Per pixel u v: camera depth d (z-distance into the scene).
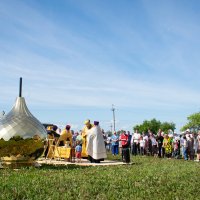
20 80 9.89
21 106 9.52
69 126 14.34
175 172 9.73
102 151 12.80
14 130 8.77
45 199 5.68
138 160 14.93
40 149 9.27
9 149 8.73
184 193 6.70
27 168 9.02
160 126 100.25
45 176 7.66
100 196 6.12
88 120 14.61
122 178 8.06
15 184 6.51
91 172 8.88
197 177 8.92
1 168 8.80
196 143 16.39
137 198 6.11
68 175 8.08
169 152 17.30
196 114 88.12
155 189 6.89
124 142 16.84
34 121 9.33
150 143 19.41
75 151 12.97
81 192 6.27
